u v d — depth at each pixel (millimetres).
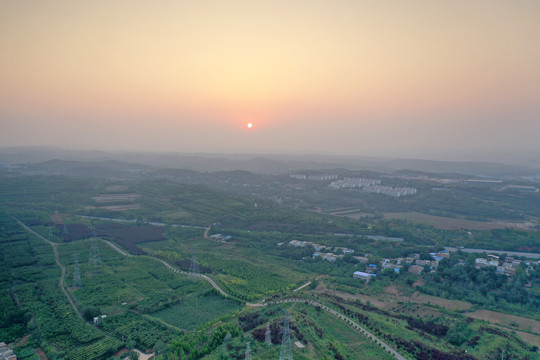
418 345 136375
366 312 170625
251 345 124875
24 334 148750
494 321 170250
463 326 156875
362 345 134875
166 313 172750
